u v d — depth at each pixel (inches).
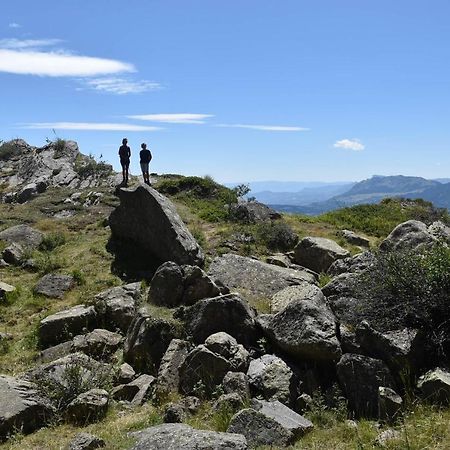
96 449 321.7
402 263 445.1
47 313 633.6
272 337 452.8
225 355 436.5
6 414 375.2
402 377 365.7
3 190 1552.7
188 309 511.2
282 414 350.6
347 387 382.0
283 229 899.4
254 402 366.9
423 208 1235.9
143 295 622.8
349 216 1136.2
